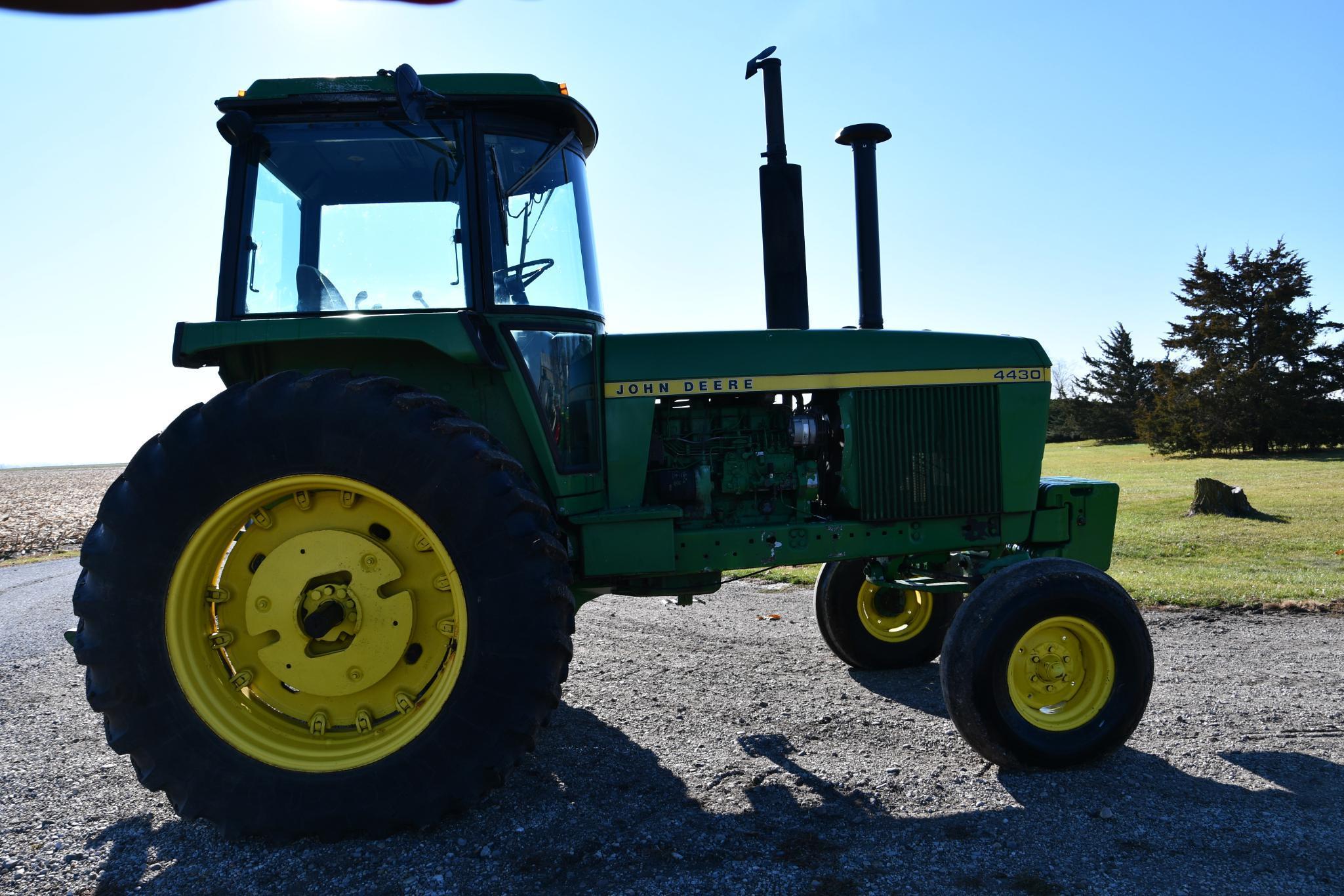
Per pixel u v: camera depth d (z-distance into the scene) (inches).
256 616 110.8
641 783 119.5
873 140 159.2
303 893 92.8
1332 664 171.6
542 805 113.0
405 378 124.5
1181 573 273.9
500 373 123.8
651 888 91.0
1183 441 1213.1
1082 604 122.5
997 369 144.2
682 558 131.6
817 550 137.1
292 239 123.9
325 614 108.4
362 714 110.1
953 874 92.6
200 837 107.1
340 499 112.2
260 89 118.6
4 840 106.3
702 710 151.2
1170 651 183.5
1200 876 91.0
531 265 127.9
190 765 105.1
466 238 121.6
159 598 105.7
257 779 104.7
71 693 171.9
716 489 142.6
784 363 137.4
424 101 111.6
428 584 111.7
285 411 106.6
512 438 125.3
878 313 158.9
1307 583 249.3
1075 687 126.0
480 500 105.4
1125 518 437.4
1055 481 153.6
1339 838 99.3
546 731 141.4
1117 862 94.4
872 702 154.8
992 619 119.6
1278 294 1162.0
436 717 105.2
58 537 573.3
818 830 103.8
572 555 125.9
